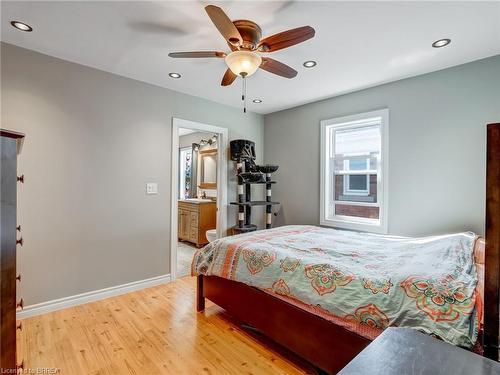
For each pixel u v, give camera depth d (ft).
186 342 6.48
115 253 9.18
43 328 6.97
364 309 4.47
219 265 7.28
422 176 8.77
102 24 6.21
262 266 6.33
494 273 2.67
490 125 2.66
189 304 8.57
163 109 10.31
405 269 4.89
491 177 2.66
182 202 17.13
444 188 8.33
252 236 8.28
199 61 8.14
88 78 8.52
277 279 5.89
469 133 7.86
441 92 8.38
